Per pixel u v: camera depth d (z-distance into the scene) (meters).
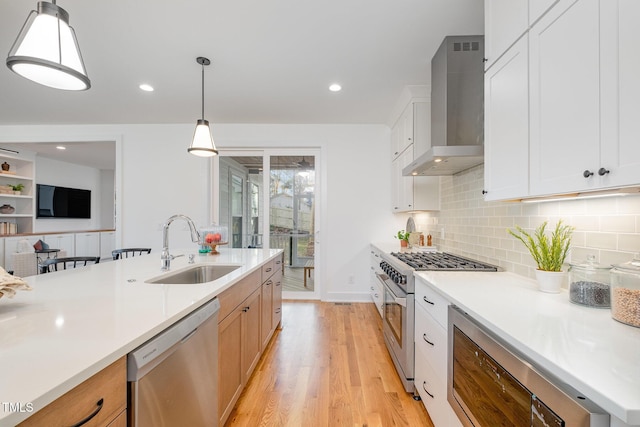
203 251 2.82
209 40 2.25
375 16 1.98
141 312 1.10
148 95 3.25
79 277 1.70
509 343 0.95
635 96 0.82
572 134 1.04
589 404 0.66
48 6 1.18
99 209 8.07
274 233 4.39
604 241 1.27
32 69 1.22
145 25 2.07
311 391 2.03
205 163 4.27
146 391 0.92
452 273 1.89
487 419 1.06
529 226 1.75
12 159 5.71
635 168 0.82
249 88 3.07
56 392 0.62
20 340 0.84
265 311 2.53
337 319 3.46
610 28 0.89
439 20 2.02
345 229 4.24
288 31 2.14
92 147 5.67
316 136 4.24
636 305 0.98
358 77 2.83
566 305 1.22
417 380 1.93
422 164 2.33
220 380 1.54
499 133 1.51
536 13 1.23
